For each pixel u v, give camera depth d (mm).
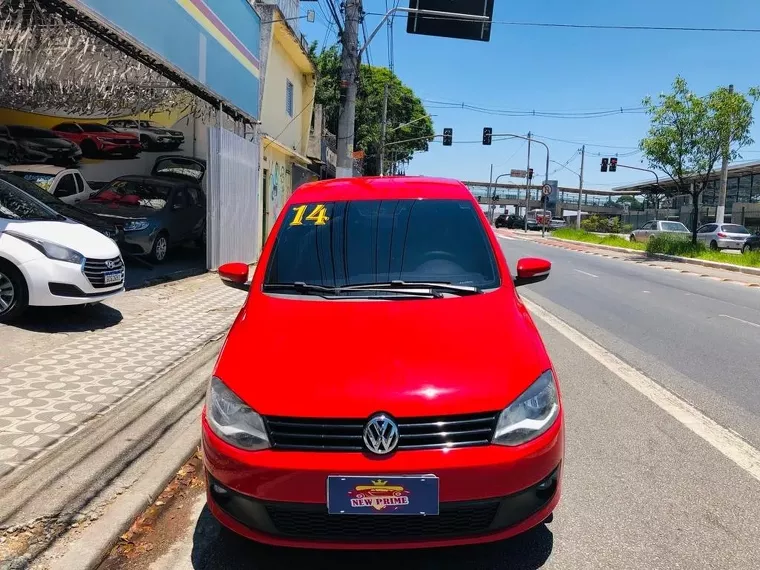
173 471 3943
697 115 20391
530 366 2994
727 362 6797
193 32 10727
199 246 15977
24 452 4066
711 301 11469
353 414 2691
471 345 3076
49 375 5594
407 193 4512
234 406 2854
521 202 96250
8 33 8008
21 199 7559
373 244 4086
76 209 8930
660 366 6609
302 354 3023
